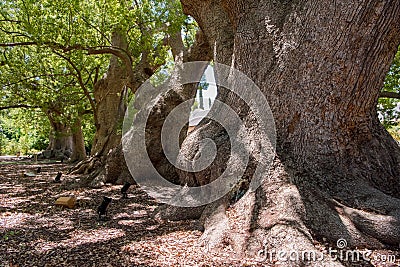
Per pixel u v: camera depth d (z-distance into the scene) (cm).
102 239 467
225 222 433
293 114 474
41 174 1466
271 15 527
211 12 691
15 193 924
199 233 471
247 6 562
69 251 414
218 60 654
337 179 443
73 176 1318
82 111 2095
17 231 518
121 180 1078
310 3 475
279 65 489
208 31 707
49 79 1723
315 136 464
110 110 1552
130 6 1249
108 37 1309
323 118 465
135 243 441
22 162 2445
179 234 474
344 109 463
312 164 453
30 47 1556
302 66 470
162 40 1337
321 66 459
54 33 1060
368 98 466
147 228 527
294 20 489
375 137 489
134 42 1190
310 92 466
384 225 375
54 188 1020
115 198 828
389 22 441
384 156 480
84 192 935
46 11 1066
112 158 1099
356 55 448
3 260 384
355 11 439
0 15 1274
